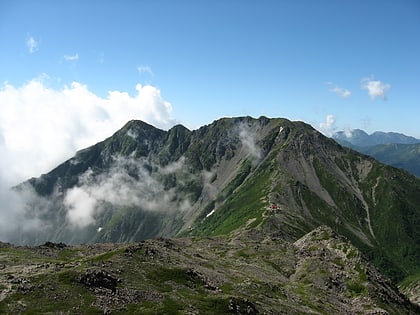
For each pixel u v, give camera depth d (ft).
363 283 493.77
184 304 269.44
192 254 500.33
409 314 481.87
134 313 238.27
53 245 474.08
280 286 432.66
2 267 320.29
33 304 224.33
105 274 278.87
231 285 358.23
